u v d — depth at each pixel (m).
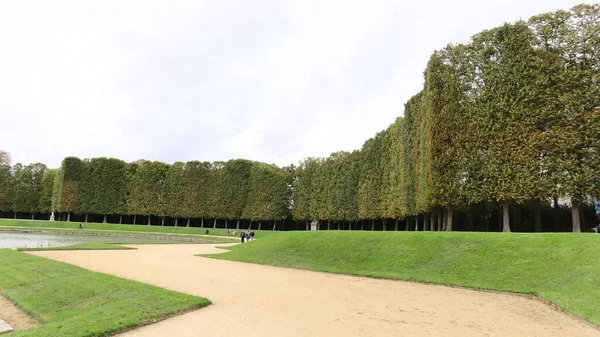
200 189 77.62
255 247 32.38
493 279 17.98
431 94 30.30
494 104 26.91
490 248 20.64
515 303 14.63
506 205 26.05
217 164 78.88
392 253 23.41
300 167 74.06
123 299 13.80
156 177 80.69
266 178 74.19
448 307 13.73
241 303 13.85
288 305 13.62
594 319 11.98
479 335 10.45
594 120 23.09
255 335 10.14
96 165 84.06
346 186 59.91
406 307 13.59
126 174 84.31
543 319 12.35
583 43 23.92
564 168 23.55
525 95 25.58
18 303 15.55
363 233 27.84
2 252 26.58
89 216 87.50
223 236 66.44
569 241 18.78
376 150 51.88
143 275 19.45
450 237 22.98
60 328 10.73
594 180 22.80
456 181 27.92
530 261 18.52
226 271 22.16
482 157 27.20
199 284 17.47
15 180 90.50
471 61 29.00
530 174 24.75
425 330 10.76
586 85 23.64
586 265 16.52
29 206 90.56
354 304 13.91
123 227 73.69
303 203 70.94
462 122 28.62
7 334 10.66
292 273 22.19
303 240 29.92
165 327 10.92
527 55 25.84
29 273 19.78
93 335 10.20
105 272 20.02
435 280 18.80
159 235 63.28
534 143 24.67
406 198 39.28
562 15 25.19
